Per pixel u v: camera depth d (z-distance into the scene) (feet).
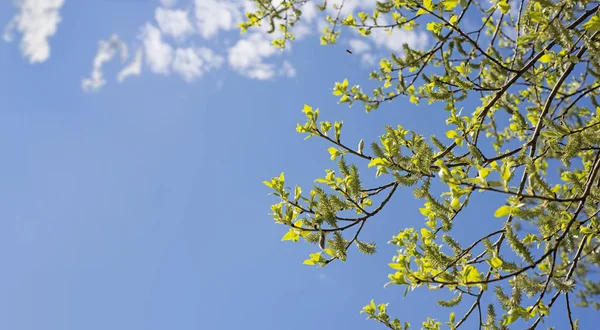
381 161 8.46
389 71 14.29
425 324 10.81
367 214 9.00
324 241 8.79
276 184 9.16
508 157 9.57
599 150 8.34
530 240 9.00
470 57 12.53
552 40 9.38
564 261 12.54
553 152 10.23
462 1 8.59
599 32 8.78
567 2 8.70
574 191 8.46
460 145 9.90
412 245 8.99
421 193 8.30
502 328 7.88
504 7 8.63
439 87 11.48
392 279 7.79
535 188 7.10
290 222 8.91
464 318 9.86
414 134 9.43
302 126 9.63
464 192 6.68
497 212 6.68
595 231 8.06
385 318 10.78
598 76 10.37
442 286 7.89
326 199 8.75
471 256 9.24
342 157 8.87
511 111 13.06
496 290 7.66
